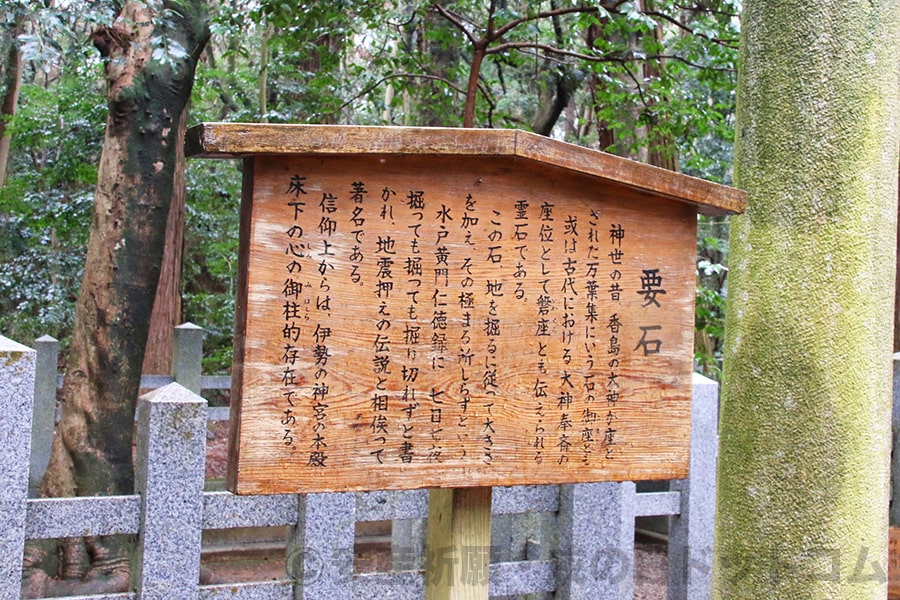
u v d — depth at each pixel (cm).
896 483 533
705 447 516
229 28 602
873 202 246
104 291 550
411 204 249
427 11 752
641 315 273
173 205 1047
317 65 1149
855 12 245
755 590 249
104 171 557
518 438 259
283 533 720
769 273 250
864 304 245
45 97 1066
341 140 232
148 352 1027
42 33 425
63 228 1094
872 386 247
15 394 342
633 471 270
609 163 255
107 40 557
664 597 637
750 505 250
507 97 1377
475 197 255
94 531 360
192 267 1379
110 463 547
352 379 243
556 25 826
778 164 250
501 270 258
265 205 236
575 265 266
